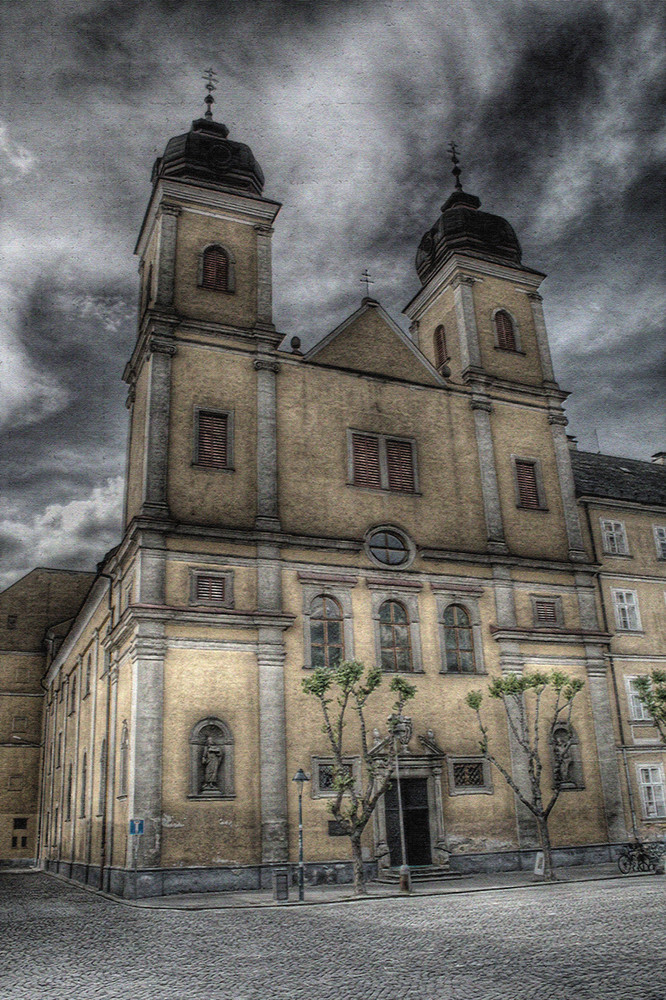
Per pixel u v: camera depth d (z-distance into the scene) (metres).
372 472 30.81
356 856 22.00
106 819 26.78
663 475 42.78
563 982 9.45
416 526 30.73
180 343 29.19
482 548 31.66
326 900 20.53
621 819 30.00
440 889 22.28
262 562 27.44
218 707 25.22
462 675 29.25
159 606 25.16
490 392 34.31
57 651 49.88
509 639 30.38
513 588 31.47
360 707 23.52
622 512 36.78
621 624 34.72
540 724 29.95
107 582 32.12
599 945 11.80
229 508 27.95
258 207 32.62
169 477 27.47
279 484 28.95
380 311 33.53
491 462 32.97
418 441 32.03
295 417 30.11
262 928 15.78
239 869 23.89
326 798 25.66
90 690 35.12
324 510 29.38
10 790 54.41
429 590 29.95
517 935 13.15
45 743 53.88
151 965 12.15
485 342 35.31
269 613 26.52
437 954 11.77
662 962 10.31
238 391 29.52
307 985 10.16
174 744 24.33
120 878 24.20
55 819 44.31
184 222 31.52
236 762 24.92
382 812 26.25
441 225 37.81
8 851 53.12
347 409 31.14
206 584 26.62
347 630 28.06
